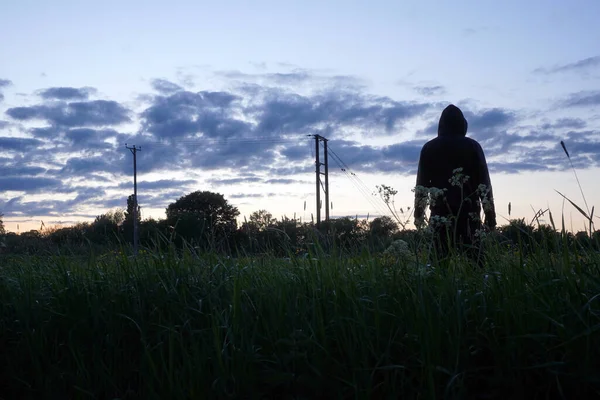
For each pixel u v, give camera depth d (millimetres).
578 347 3078
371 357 3420
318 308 3723
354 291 3963
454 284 3814
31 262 5836
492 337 3334
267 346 3654
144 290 4555
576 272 3562
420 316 3369
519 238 4137
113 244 5832
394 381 3186
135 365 3982
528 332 3283
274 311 3824
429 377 3000
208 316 4121
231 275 4699
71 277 5047
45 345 4270
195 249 5312
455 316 3408
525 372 3188
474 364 3305
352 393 3289
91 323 4352
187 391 3387
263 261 5188
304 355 3412
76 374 3939
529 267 3914
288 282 4398
